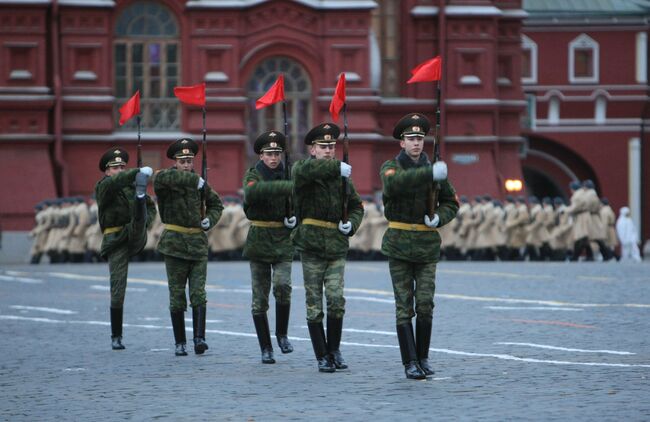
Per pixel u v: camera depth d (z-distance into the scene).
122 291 46.88
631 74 179.25
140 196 45.47
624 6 180.25
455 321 54.50
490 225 123.06
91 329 53.72
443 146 138.38
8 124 127.25
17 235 126.38
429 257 37.41
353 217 40.38
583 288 72.12
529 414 31.20
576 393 34.38
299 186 39.91
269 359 42.12
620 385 35.66
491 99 138.50
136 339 49.91
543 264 103.12
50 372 40.47
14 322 56.69
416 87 138.38
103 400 34.75
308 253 40.06
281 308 43.81
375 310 60.22
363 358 42.69
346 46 131.75
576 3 180.00
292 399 34.38
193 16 130.12
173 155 46.56
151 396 35.34
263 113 132.75
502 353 43.41
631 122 179.38
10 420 31.75
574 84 178.75
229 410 32.72
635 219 179.75
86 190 129.38
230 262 114.25
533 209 122.75
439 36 138.00
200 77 130.25
